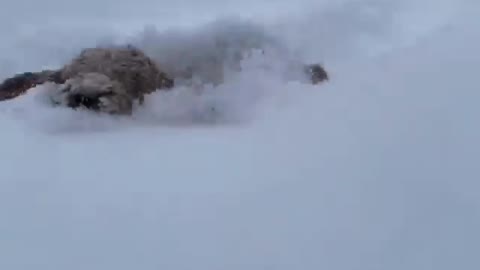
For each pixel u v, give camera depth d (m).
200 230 4.19
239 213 4.41
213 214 4.43
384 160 4.99
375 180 4.70
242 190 4.82
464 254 3.71
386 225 4.09
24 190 4.97
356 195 4.52
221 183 5.00
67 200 4.74
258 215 4.36
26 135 6.49
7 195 4.85
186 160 5.60
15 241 4.10
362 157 5.11
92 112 7.11
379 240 3.92
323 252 3.84
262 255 3.84
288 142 5.83
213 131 6.61
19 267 3.79
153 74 7.82
